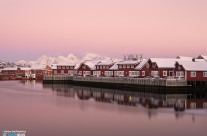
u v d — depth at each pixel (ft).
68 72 435.53
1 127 105.40
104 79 319.47
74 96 210.59
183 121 114.32
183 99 187.93
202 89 246.47
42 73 585.63
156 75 276.21
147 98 194.80
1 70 648.79
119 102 172.14
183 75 247.91
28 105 158.81
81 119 118.73
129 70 312.50
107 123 111.24
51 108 147.43
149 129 102.01
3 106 154.81
